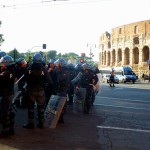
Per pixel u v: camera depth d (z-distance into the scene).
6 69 8.27
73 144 7.86
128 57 85.81
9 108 8.32
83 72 13.17
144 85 44.41
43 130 9.23
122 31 87.06
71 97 16.02
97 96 22.89
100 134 9.19
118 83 52.84
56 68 11.69
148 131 10.01
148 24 78.81
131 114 13.84
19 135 8.46
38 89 9.16
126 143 8.27
